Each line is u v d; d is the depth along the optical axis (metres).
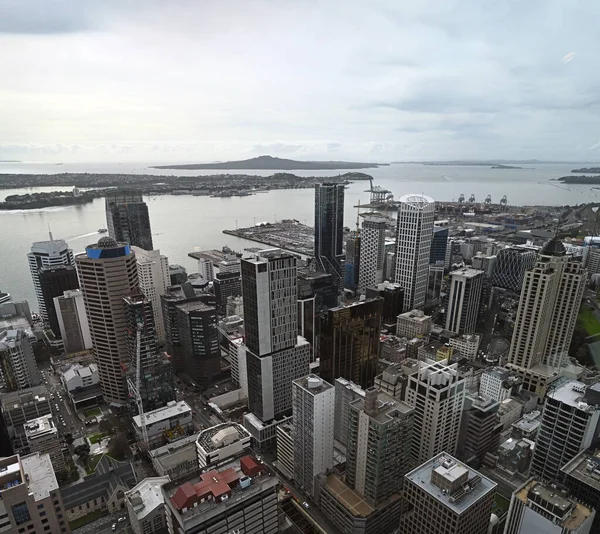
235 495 136.12
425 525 158.00
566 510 136.25
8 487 141.00
